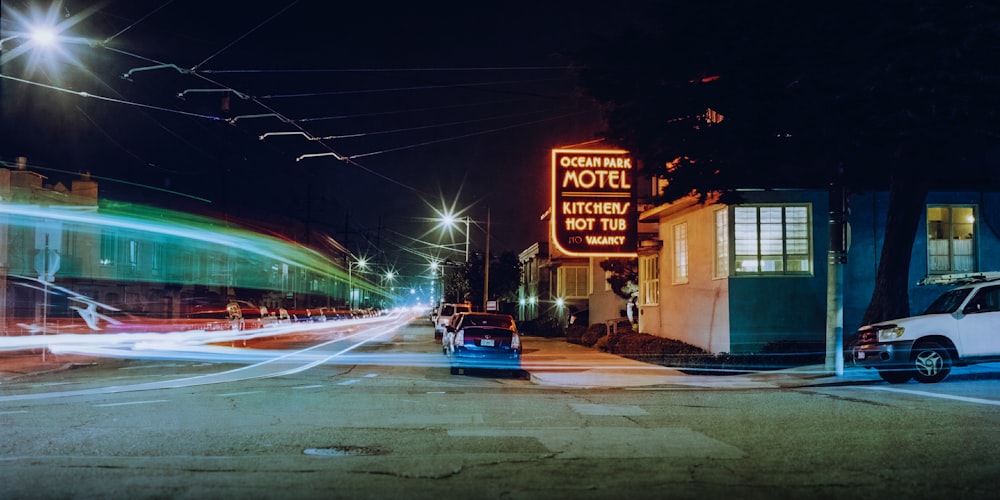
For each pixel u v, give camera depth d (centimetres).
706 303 2270
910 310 2092
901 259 1867
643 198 2961
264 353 2867
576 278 4947
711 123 1722
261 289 7244
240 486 664
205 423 1048
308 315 6675
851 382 1603
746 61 1477
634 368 2080
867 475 711
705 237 2286
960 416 1070
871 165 1636
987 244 2119
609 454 815
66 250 4022
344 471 727
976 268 2119
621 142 1795
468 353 2022
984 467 743
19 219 3566
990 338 1491
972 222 2138
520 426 1024
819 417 1084
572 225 2161
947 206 2131
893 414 1101
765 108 1525
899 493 646
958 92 1316
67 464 760
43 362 2280
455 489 655
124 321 4172
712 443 881
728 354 2038
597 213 2166
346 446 866
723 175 1736
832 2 1316
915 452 819
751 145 1606
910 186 1841
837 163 1620
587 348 3125
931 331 1493
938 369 1497
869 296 2116
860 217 2127
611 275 3341
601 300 3956
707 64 1580
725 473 720
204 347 3278
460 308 3981
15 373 1942
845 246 1695
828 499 627
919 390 1396
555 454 815
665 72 1622
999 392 1348
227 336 4197
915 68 1301
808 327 2097
